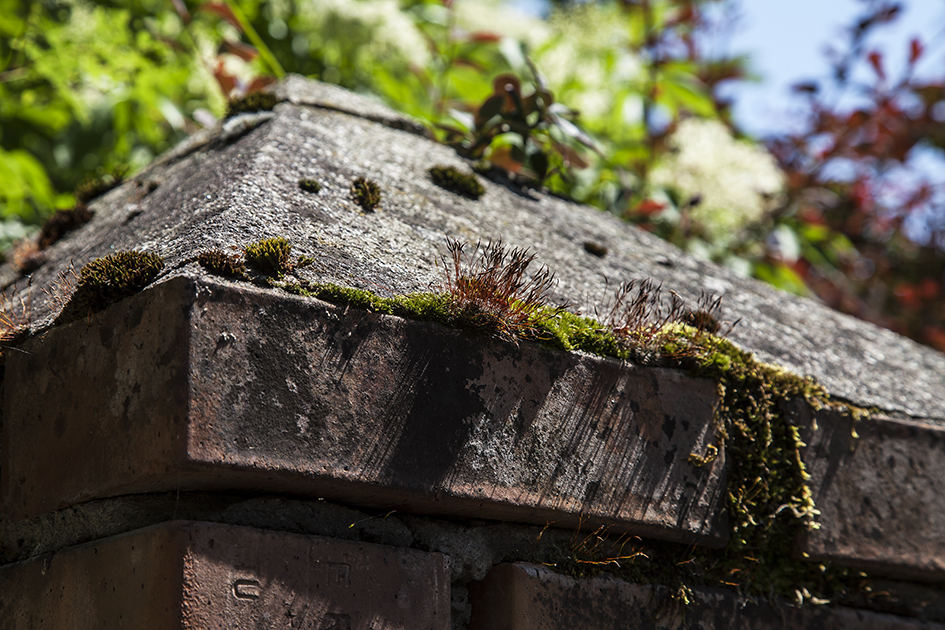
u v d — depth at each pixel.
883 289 2.25
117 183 1.08
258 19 1.75
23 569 0.80
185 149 1.01
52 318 0.82
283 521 0.78
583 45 1.87
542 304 0.83
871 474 0.91
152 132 1.63
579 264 0.93
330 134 0.96
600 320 0.86
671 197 1.57
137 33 1.66
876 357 1.01
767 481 0.87
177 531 0.74
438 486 0.78
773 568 0.88
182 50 1.61
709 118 1.88
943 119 2.05
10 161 1.29
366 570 0.77
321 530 0.78
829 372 0.94
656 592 0.84
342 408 0.76
